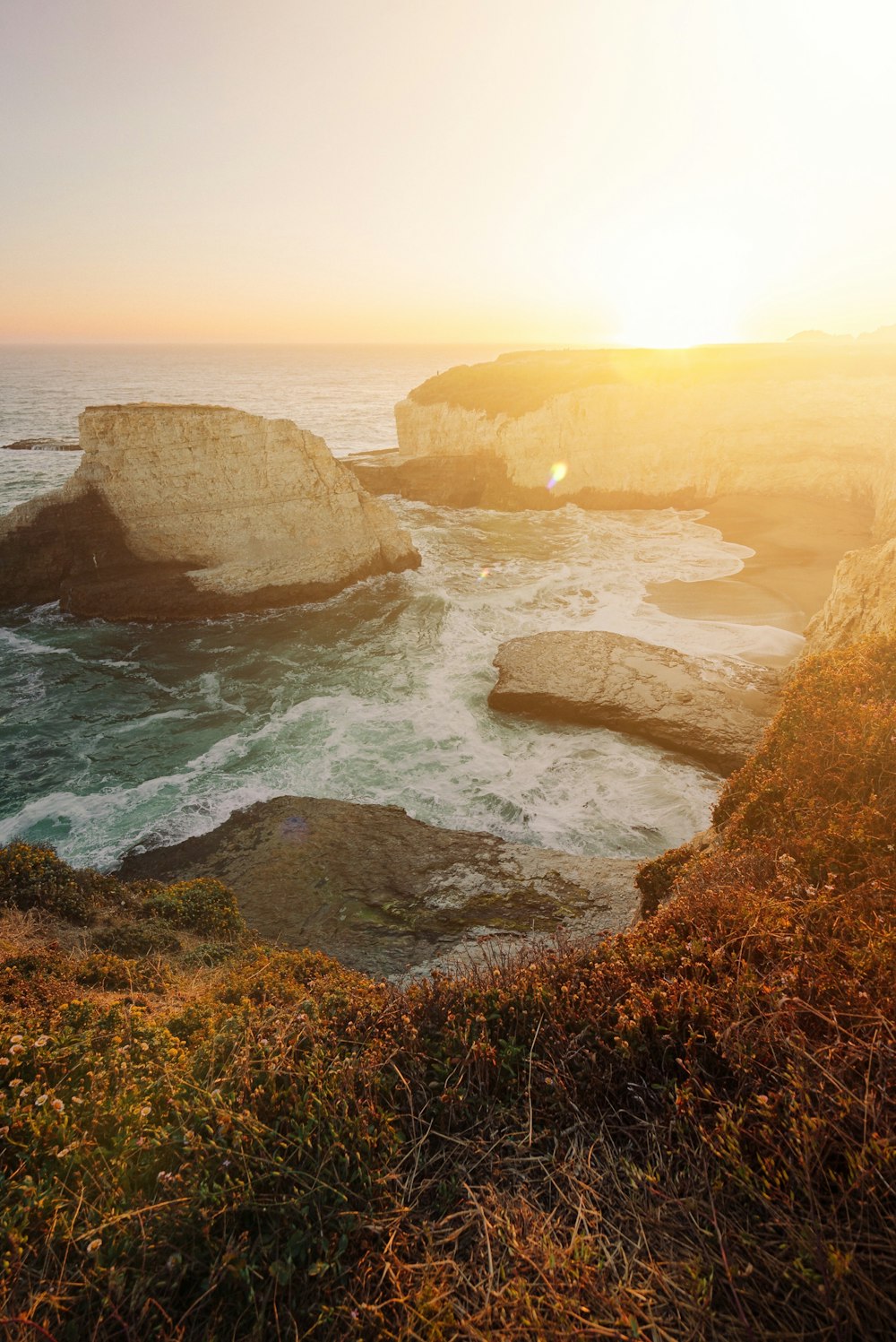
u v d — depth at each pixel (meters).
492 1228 2.92
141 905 12.01
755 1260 2.65
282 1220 2.99
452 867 14.84
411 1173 3.21
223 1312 2.73
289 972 8.70
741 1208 2.86
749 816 8.39
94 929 10.62
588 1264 2.78
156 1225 2.97
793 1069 3.23
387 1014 4.56
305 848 15.84
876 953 4.00
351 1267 2.81
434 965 11.22
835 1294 2.43
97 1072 4.36
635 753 20.17
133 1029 5.17
